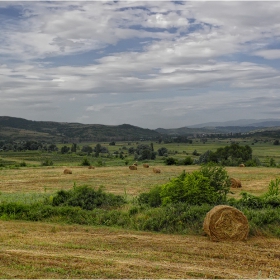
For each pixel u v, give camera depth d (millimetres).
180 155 100375
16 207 14555
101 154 108188
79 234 11281
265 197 14742
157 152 109062
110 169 49000
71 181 33438
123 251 9320
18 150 120062
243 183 31406
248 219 11797
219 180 14617
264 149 127375
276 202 14086
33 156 92438
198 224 11547
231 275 7613
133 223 12391
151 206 15328
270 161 61000
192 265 8250
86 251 9312
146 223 12031
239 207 13367
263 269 8078
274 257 8961
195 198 13695
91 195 16297
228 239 10484
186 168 50000
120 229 11945
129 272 7660
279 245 10039
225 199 14398
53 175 39625
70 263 8211
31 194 22844
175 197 13945
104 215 13359
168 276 7453
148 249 9547
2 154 98625
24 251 9141
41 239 10602
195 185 13844
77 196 16000
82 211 13984
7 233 11391
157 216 12352
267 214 11922
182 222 11844
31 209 14523
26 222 13242
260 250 9508
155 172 42625
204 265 8273
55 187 28891
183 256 8938
